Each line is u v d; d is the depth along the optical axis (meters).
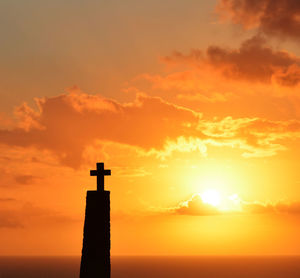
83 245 28.58
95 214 28.66
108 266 28.41
